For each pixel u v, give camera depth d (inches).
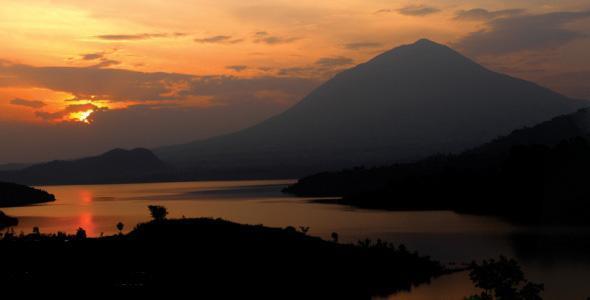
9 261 3971.5
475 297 2753.4
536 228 6815.9
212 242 4343.0
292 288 3705.7
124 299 3314.5
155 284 3595.0
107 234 6628.9
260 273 3905.0
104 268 3863.2
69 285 3533.5
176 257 4074.8
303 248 4426.7
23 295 3329.2
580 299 3595.0
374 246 4771.2
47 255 4111.7
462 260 4867.1
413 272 4293.8
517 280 2748.5
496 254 5142.7
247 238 4463.6
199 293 3484.3
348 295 3668.8
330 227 7155.5
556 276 4254.4
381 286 3914.9
